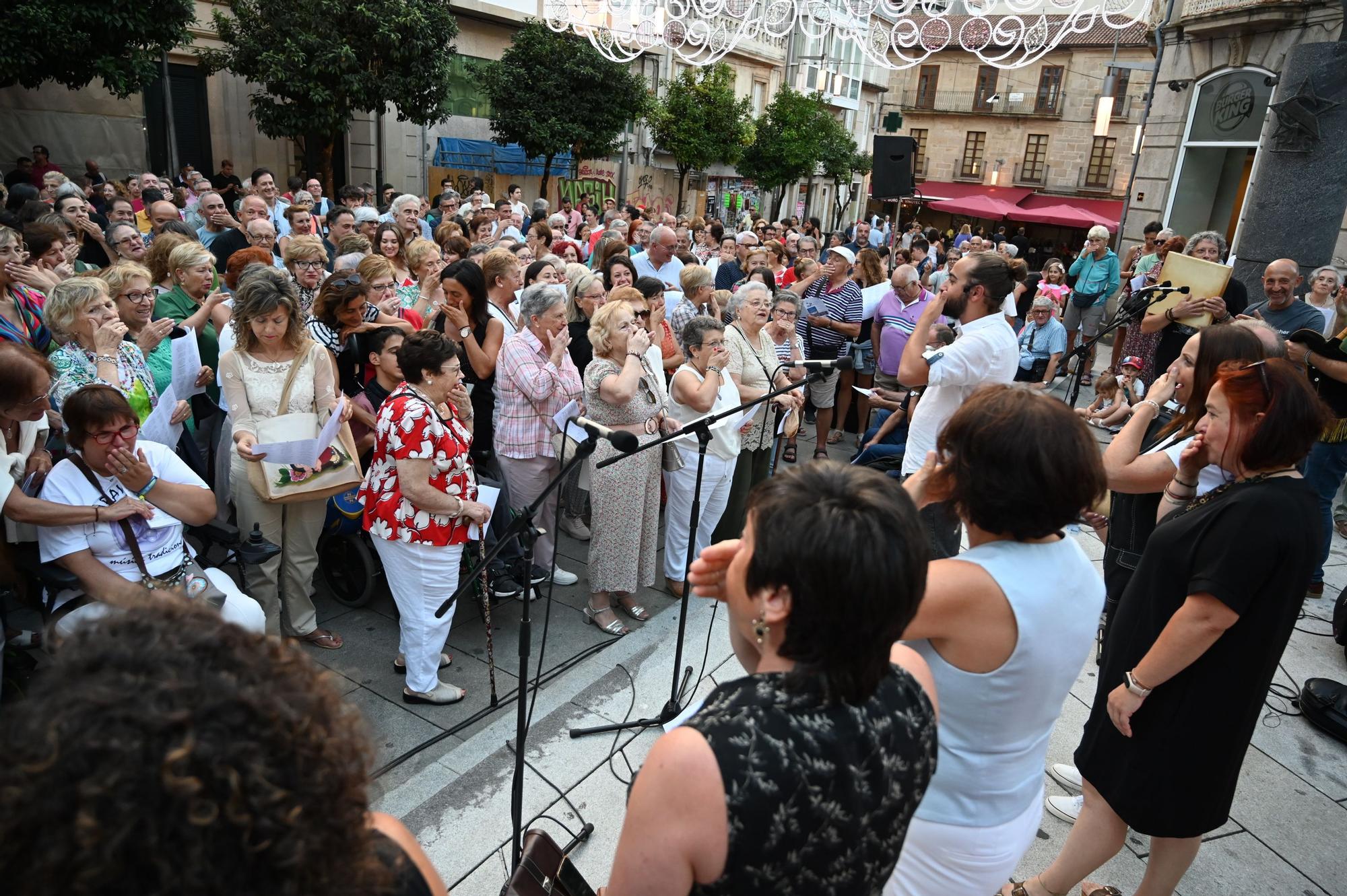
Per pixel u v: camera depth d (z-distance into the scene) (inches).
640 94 650.2
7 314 143.0
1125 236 545.0
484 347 175.9
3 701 103.0
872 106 1267.2
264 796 25.5
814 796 38.7
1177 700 75.9
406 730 122.8
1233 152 489.7
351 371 157.6
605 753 115.5
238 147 590.6
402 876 34.2
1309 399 71.2
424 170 667.4
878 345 267.4
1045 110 1255.5
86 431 99.7
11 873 24.1
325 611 156.8
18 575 106.1
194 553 113.9
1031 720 58.2
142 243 206.4
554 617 158.6
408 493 118.4
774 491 42.1
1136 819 78.8
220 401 164.2
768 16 367.9
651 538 157.6
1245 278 215.5
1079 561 59.1
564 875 61.2
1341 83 191.8
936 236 733.9
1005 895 91.0
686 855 38.2
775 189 1032.2
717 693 43.3
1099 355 424.5
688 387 151.1
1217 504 74.4
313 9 465.1
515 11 675.4
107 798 23.5
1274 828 107.6
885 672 41.3
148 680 26.3
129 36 372.8
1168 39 507.5
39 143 471.8
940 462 62.1
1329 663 148.0
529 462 156.1
